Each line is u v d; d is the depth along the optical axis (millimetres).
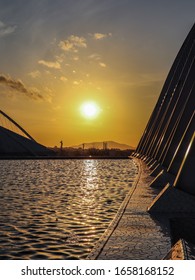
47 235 10672
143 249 7277
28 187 23781
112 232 8758
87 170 41375
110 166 49438
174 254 5027
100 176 32438
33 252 8984
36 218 13188
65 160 73438
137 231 8867
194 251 5031
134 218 10516
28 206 15898
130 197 14508
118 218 10484
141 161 48125
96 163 59031
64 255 8719
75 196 19094
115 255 6867
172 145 21797
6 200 17797
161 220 10227
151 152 41562
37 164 56812
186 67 28625
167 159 21938
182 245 5070
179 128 21344
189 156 12180
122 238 8164
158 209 11461
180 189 11867
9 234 10836
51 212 14359
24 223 12344
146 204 12875
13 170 42250
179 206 11477
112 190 21641
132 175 33031
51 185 25047
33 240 10125
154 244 7660
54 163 60250
